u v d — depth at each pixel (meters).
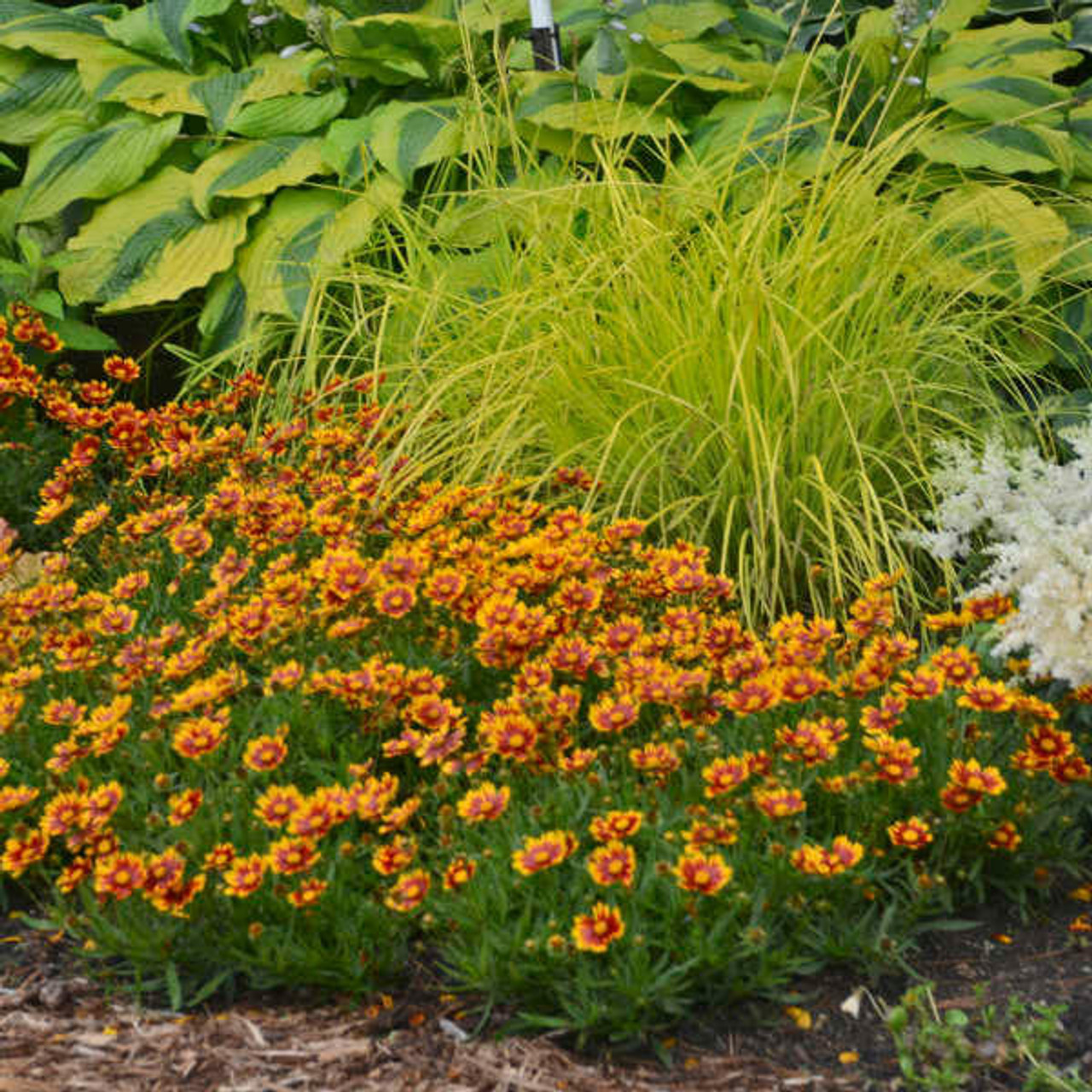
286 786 2.15
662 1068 1.81
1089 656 2.15
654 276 3.20
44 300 4.01
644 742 2.33
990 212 3.60
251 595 2.68
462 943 1.90
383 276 3.93
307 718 2.31
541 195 3.35
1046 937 2.05
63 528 3.52
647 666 2.23
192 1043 1.88
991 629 2.59
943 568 2.85
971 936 2.06
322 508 2.83
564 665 2.23
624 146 4.13
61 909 2.03
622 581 2.56
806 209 3.31
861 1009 1.91
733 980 1.88
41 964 2.07
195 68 4.73
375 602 2.44
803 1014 1.90
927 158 3.81
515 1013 1.90
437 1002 1.94
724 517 3.10
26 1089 1.79
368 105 4.61
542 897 1.96
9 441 3.74
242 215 4.13
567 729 2.29
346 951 1.91
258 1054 1.85
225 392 3.81
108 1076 1.82
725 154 3.87
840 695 2.24
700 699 2.15
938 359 3.39
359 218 3.96
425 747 2.05
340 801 1.98
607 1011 1.80
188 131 4.57
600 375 3.17
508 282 3.56
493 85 4.31
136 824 2.16
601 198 3.51
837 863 1.82
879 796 2.11
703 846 1.87
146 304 4.00
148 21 4.63
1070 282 3.62
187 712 2.33
